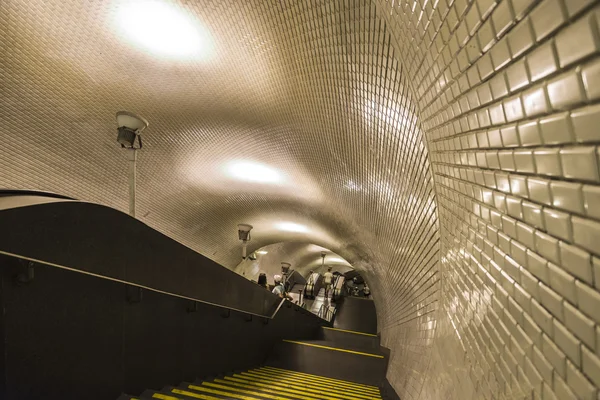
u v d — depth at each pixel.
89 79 4.53
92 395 2.02
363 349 7.99
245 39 3.59
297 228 11.98
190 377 3.44
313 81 3.54
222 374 4.22
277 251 16.95
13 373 1.47
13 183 5.40
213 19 3.49
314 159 5.40
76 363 1.88
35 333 1.59
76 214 1.81
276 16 3.06
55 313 1.72
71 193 6.30
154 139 5.98
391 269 5.63
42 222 1.59
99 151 5.91
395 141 2.72
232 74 4.28
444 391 2.02
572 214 0.66
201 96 4.89
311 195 7.57
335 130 3.98
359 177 4.43
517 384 0.99
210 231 9.94
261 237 12.94
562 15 0.60
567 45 0.61
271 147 5.94
